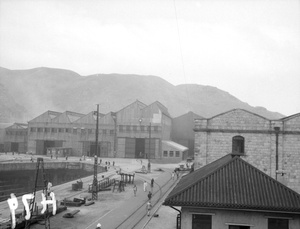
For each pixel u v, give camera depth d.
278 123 39.44
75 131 104.62
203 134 40.81
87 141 103.19
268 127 39.72
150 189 52.81
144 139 100.69
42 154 107.56
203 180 19.61
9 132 116.75
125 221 31.92
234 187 18.95
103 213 35.62
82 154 103.25
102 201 42.84
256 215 18.50
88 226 30.00
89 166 86.06
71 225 30.31
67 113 110.44
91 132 103.25
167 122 108.44
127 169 79.44
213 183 19.34
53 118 107.38
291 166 39.03
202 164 40.47
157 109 98.81
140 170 77.38
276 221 18.47
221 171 20.20
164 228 29.33
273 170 39.09
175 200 18.33
